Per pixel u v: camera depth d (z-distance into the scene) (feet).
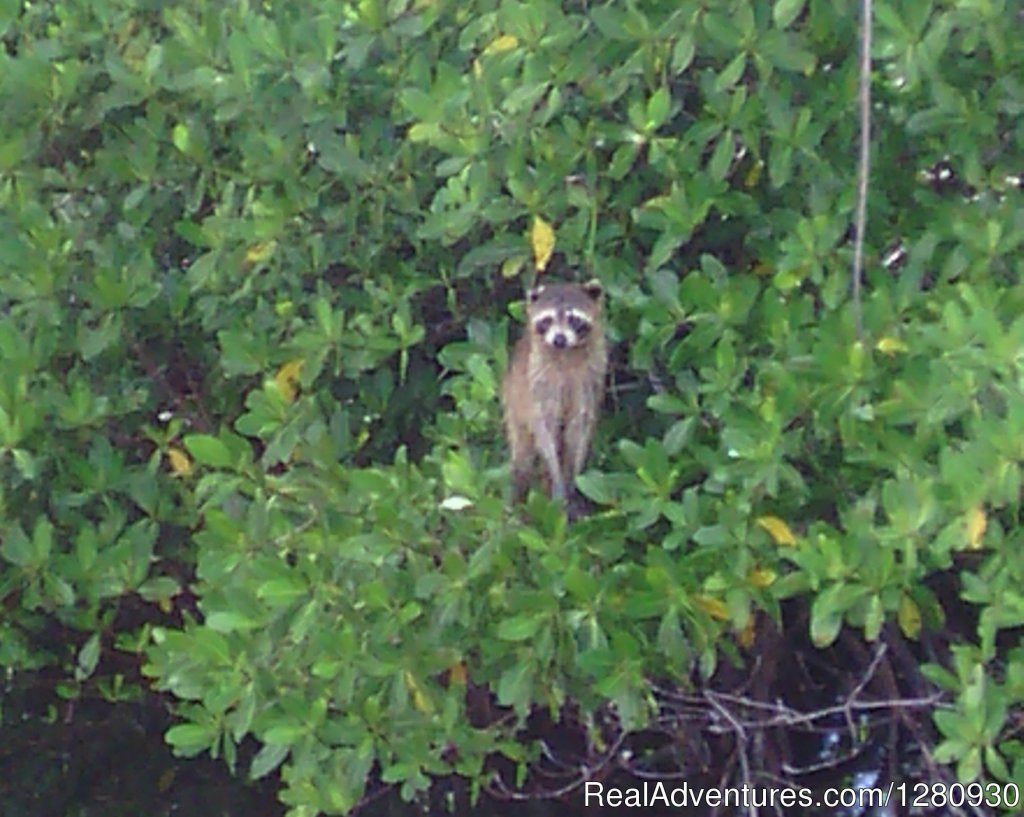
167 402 34.50
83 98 34.01
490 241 31.45
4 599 33.35
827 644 29.66
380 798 38.58
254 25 31.40
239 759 42.16
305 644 27.94
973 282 28.12
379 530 27.55
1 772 43.21
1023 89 29.01
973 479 24.88
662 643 27.55
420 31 30.81
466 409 30.96
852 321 27.22
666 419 32.12
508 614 28.14
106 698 39.06
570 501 32.68
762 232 30.30
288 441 29.91
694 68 30.66
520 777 31.42
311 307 32.12
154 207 33.94
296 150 31.96
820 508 28.73
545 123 29.48
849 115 29.73
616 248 30.86
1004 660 30.53
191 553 33.68
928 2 27.55
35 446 32.30
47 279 32.17
